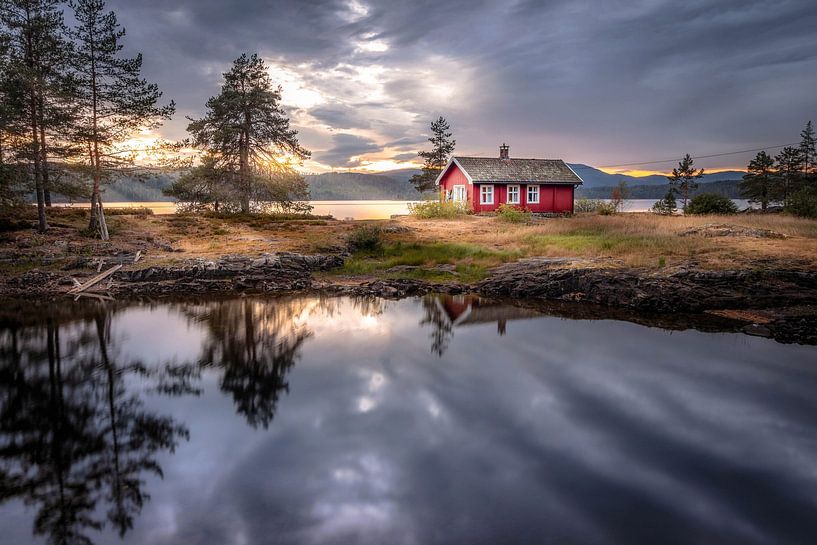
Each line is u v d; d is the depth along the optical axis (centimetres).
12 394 864
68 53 2217
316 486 551
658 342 1069
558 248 2017
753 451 601
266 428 703
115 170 2367
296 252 2152
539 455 604
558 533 459
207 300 1614
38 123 2208
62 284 1748
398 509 502
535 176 3788
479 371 917
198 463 613
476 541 450
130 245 2184
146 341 1172
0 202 2189
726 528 459
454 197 4041
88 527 489
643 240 1995
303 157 3769
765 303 1320
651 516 480
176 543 461
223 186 3534
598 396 784
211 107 3466
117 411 784
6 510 523
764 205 6250
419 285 1736
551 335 1146
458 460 598
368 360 1002
